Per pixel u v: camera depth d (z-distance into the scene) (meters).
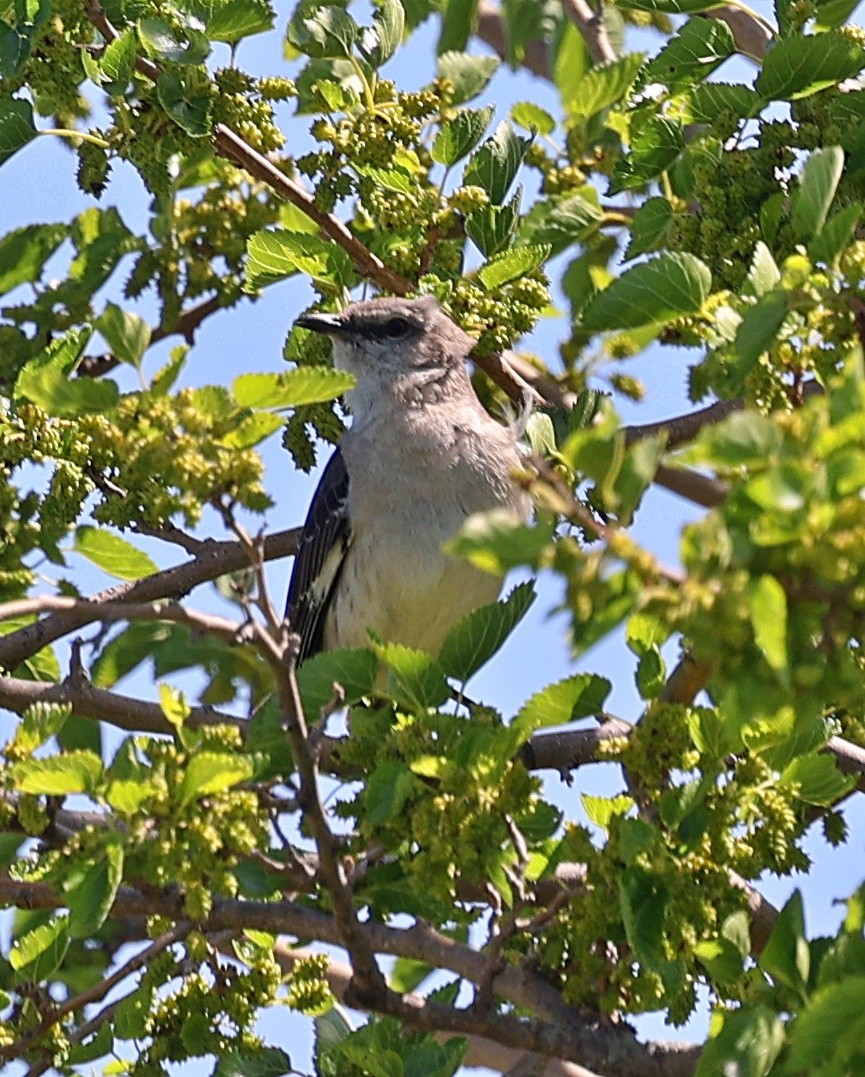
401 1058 9.71
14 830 9.58
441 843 9.08
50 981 13.75
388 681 9.80
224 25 12.34
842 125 12.22
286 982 11.23
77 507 12.05
